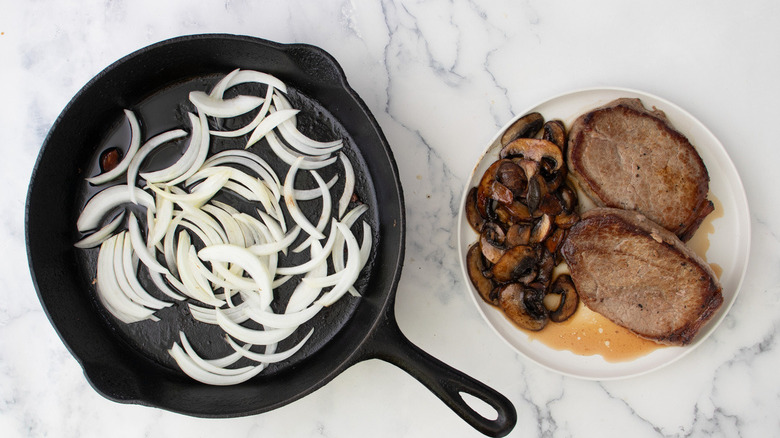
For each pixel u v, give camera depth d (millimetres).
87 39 718
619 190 675
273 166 681
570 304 690
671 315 670
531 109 678
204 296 670
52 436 718
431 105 717
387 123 717
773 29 701
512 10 714
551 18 712
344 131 690
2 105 719
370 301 683
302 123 687
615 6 710
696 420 707
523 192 677
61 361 719
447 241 717
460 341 715
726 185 681
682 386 708
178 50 645
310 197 682
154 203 671
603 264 673
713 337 708
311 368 670
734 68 704
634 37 709
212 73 682
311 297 676
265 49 644
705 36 706
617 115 670
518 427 716
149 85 674
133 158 673
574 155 674
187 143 675
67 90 720
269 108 681
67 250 672
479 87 715
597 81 711
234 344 672
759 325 704
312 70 653
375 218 690
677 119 684
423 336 715
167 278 674
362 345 615
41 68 719
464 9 715
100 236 672
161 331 675
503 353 713
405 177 718
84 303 672
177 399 649
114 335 676
